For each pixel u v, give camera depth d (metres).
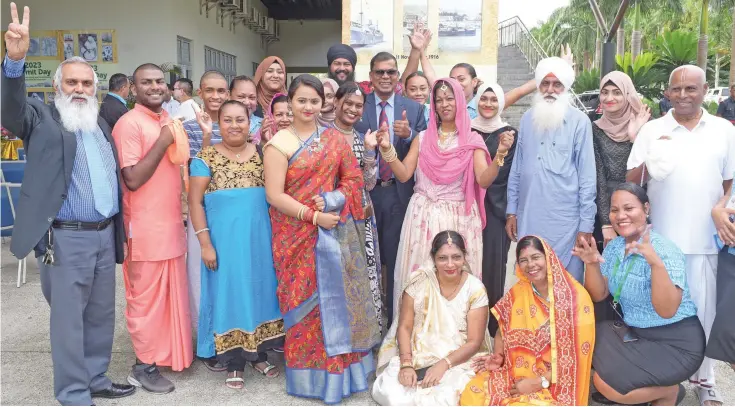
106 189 2.70
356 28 7.75
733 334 2.61
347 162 2.95
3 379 3.09
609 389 2.67
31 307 4.22
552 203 3.00
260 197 2.96
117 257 2.85
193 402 2.85
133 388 2.93
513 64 14.54
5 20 10.71
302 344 2.89
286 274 2.90
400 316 3.04
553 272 2.71
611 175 3.16
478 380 2.75
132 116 2.91
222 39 14.76
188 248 3.24
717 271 2.80
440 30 7.71
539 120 3.00
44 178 2.53
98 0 10.86
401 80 4.42
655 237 2.72
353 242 2.95
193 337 3.71
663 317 2.62
